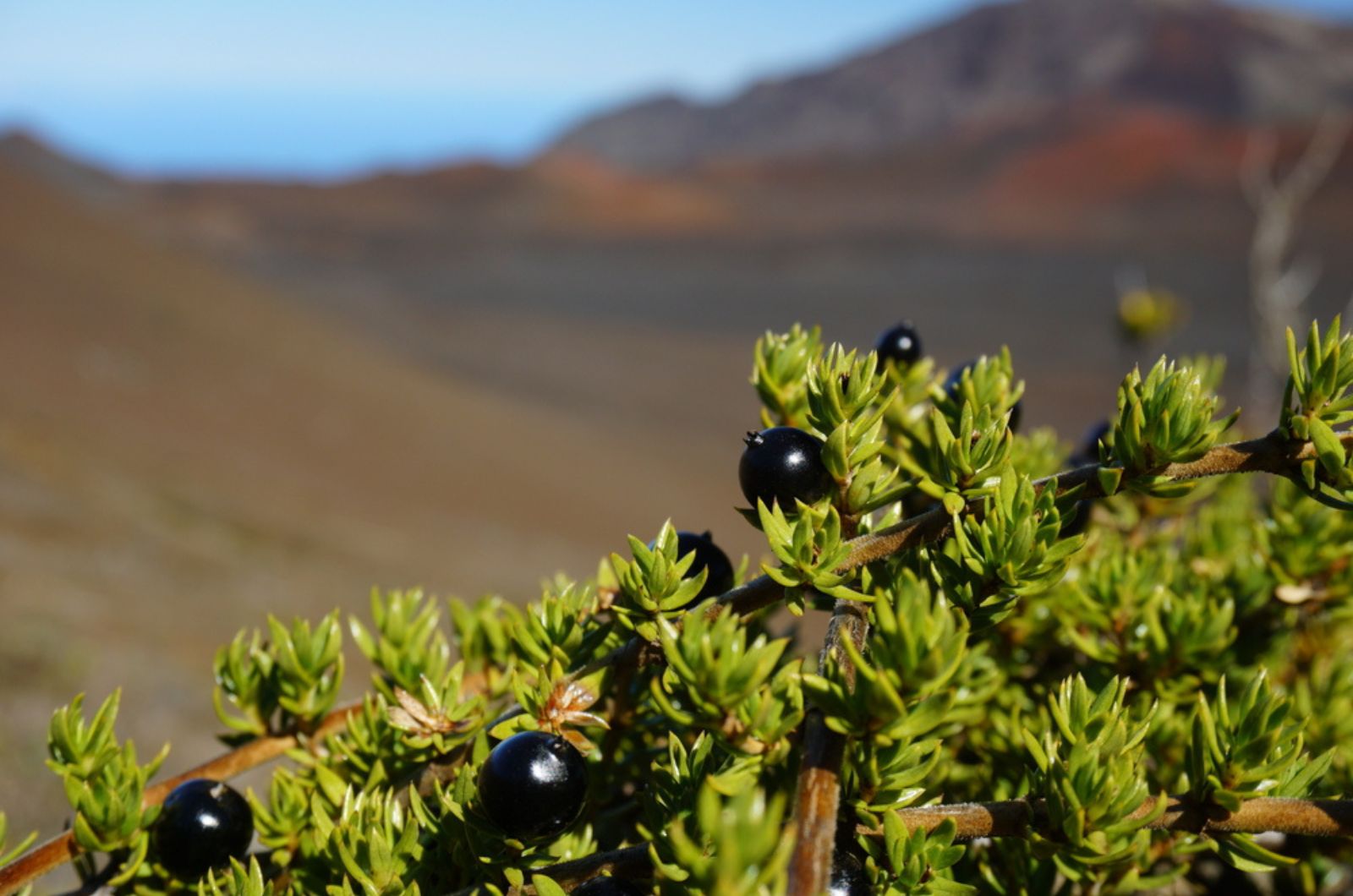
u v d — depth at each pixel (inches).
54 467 441.7
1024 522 39.0
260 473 605.6
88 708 192.2
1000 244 2824.8
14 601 253.0
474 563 506.3
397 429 855.1
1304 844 58.3
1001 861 51.7
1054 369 1440.7
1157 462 38.6
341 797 46.8
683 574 40.5
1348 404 37.2
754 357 52.6
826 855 31.7
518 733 38.7
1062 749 40.8
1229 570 65.8
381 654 51.9
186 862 45.0
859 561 39.2
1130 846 36.9
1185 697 55.9
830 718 33.7
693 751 41.9
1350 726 58.4
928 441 53.1
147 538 370.0
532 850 38.9
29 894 44.4
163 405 717.9
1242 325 1579.7
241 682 50.2
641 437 1131.3
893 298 2252.7
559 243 3235.7
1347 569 60.7
